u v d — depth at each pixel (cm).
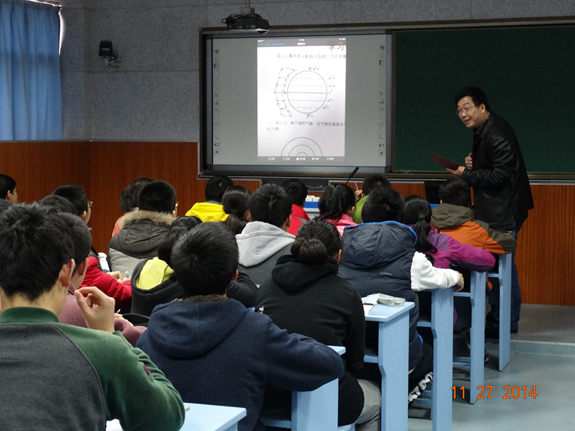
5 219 111
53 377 101
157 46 654
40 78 641
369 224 291
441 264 344
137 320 216
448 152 594
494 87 577
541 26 562
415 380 339
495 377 412
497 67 574
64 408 100
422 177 597
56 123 662
